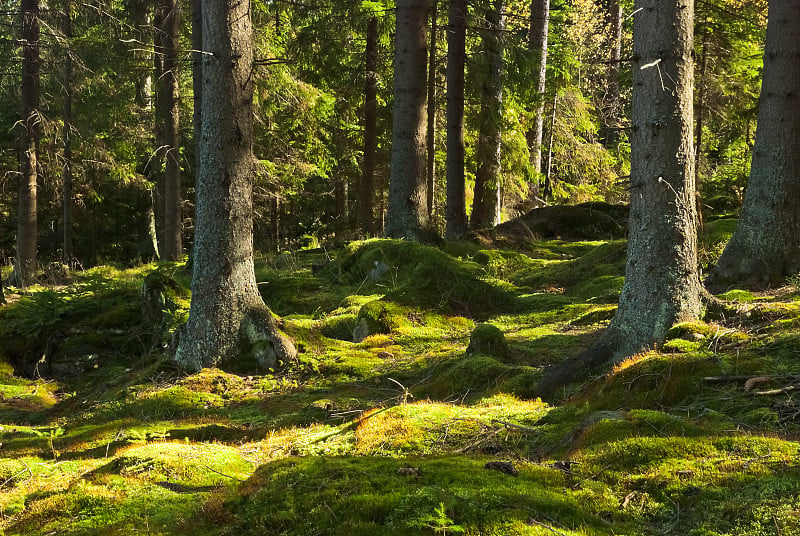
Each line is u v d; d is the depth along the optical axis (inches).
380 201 892.0
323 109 701.9
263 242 954.1
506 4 748.0
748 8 529.0
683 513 115.0
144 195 974.4
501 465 133.4
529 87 633.6
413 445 162.2
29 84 625.0
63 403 286.2
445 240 520.7
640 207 218.4
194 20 518.9
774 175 301.7
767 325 203.5
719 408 161.9
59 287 600.7
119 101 710.5
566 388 207.6
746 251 307.6
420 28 482.3
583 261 433.7
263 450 182.1
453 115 571.2
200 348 278.5
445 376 232.2
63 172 732.7
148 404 247.0
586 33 1051.9
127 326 373.7
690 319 215.2
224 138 275.4
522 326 316.8
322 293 410.9
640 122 216.7
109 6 688.4
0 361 361.4
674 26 209.2
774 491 113.5
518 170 690.8
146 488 142.6
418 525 105.3
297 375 270.8
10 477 168.7
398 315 322.7
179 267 545.6
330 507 118.1
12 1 665.0
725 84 588.1
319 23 629.0
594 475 130.6
